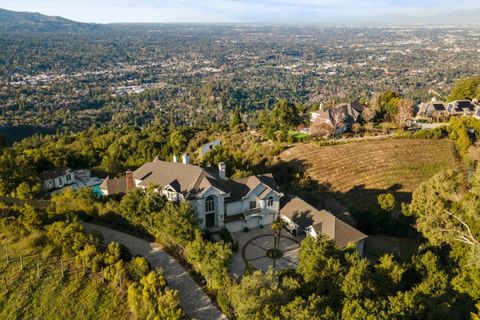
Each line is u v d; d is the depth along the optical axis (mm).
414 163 73812
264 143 91312
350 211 59250
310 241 39344
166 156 96250
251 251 47781
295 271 39719
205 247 39969
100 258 39781
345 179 71375
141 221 48062
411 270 38594
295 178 74250
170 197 52062
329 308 30156
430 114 104312
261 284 32781
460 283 35469
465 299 34594
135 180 58188
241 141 98250
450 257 42438
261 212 53781
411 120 97438
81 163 94125
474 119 80625
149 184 52000
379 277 36188
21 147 109500
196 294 38469
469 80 118375
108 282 38156
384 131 89562
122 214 49656
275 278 34406
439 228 44719
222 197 51469
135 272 38750
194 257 40531
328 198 67000
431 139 80625
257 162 83062
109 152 100625
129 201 48906
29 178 63406
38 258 41031
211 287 38688
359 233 47562
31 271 39000
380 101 105750
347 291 33969
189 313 35812
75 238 41625
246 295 32188
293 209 53688
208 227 52656
